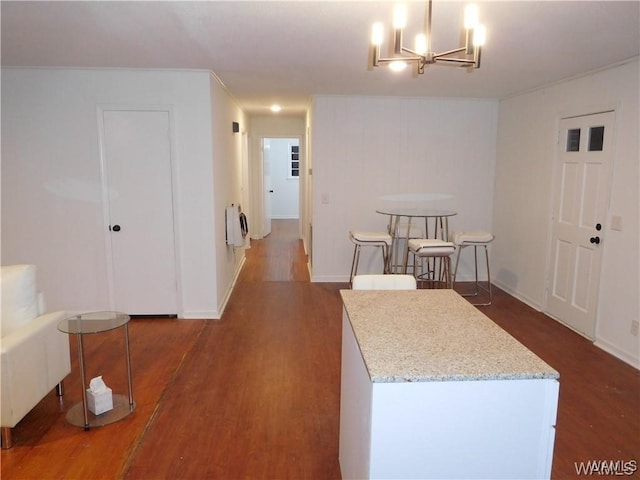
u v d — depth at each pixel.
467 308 2.19
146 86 4.09
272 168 11.80
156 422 2.69
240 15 2.55
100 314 2.95
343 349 2.22
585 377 3.26
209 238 4.36
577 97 4.10
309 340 3.96
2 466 2.29
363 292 2.45
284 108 6.73
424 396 1.48
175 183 4.25
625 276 3.53
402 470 1.52
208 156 4.23
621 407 2.87
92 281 4.38
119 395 3.00
